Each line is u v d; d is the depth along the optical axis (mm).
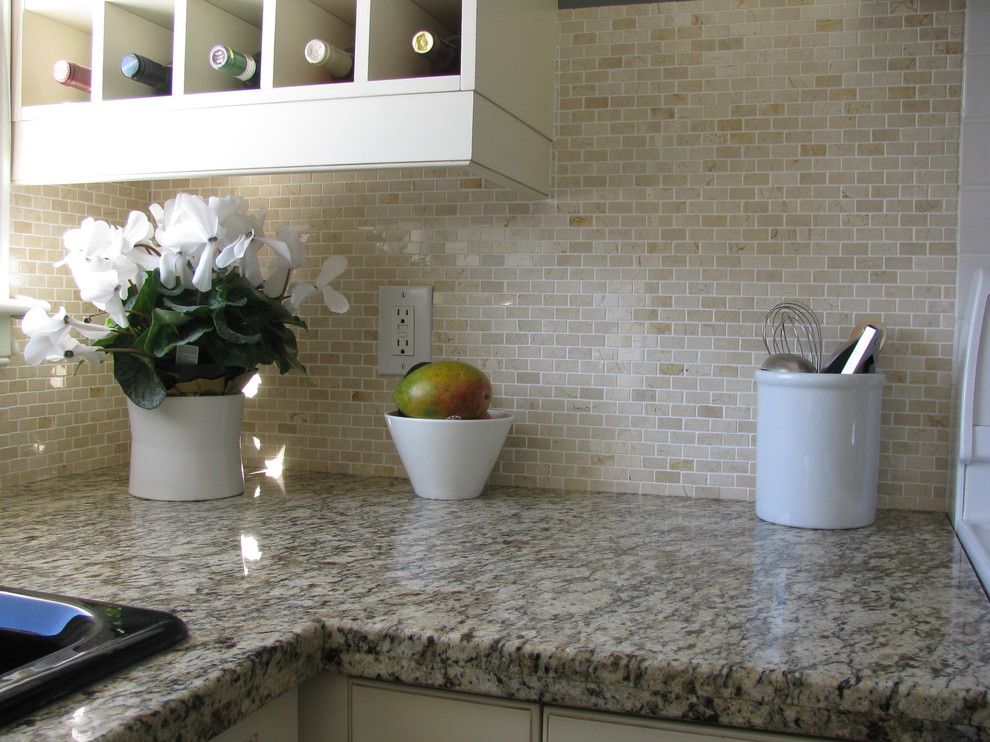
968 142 1245
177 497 1265
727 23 1314
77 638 695
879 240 1281
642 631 758
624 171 1358
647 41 1343
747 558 1013
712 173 1328
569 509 1263
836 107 1286
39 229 1384
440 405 1283
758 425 1226
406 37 1244
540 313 1399
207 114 1208
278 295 1341
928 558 1021
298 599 831
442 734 772
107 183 1514
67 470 1451
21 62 1307
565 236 1385
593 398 1385
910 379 1279
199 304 1242
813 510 1158
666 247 1348
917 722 652
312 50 1183
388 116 1134
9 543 1032
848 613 815
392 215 1459
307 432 1517
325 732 800
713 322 1336
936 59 1255
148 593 844
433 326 1448
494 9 1153
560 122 1379
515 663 723
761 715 680
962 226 1249
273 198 1518
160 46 1383
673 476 1361
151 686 625
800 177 1301
